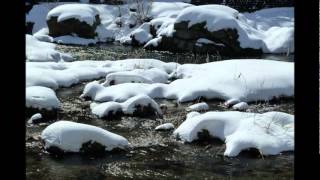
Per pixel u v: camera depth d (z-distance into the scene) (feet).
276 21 63.72
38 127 23.18
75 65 38.14
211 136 21.65
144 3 65.10
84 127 19.88
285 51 50.01
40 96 25.27
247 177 17.28
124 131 22.98
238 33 49.34
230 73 31.71
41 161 18.48
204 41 49.52
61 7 57.06
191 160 19.10
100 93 29.17
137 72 34.50
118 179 16.87
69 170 17.61
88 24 55.26
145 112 25.72
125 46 54.75
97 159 18.93
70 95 30.48
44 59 41.68
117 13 64.75
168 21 55.36
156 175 17.37
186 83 30.99
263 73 31.35
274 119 22.47
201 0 71.15
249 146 19.89
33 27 62.80
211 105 28.12
